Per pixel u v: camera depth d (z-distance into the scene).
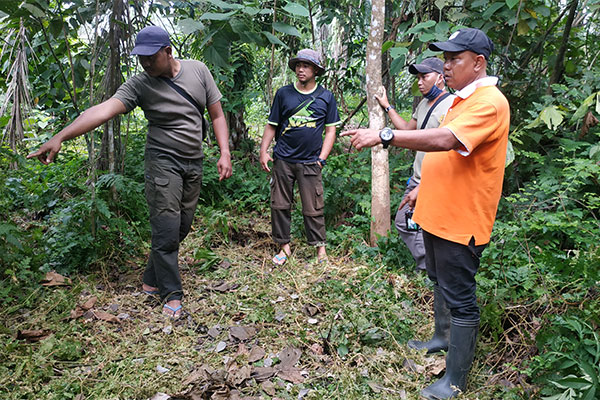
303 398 2.43
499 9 4.52
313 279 3.68
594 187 4.12
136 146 5.36
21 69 3.91
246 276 3.77
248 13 3.64
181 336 2.98
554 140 4.85
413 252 3.61
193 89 3.19
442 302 2.79
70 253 3.73
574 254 3.65
